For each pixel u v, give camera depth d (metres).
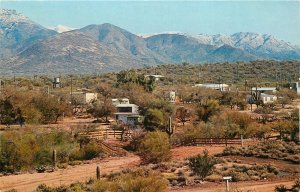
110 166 47.06
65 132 59.16
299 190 29.98
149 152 47.31
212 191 30.61
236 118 66.38
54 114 86.19
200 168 36.44
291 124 59.53
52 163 50.62
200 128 61.62
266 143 52.25
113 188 27.61
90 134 65.50
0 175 45.22
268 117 80.88
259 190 31.25
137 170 37.53
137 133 60.19
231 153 48.03
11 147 49.00
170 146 51.84
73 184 35.03
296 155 45.34
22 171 47.75
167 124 67.44
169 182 34.66
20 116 80.44
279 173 37.56
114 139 63.72
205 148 54.19
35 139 53.12
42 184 36.38
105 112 90.12
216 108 79.94
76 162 50.41
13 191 35.50
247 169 39.03
